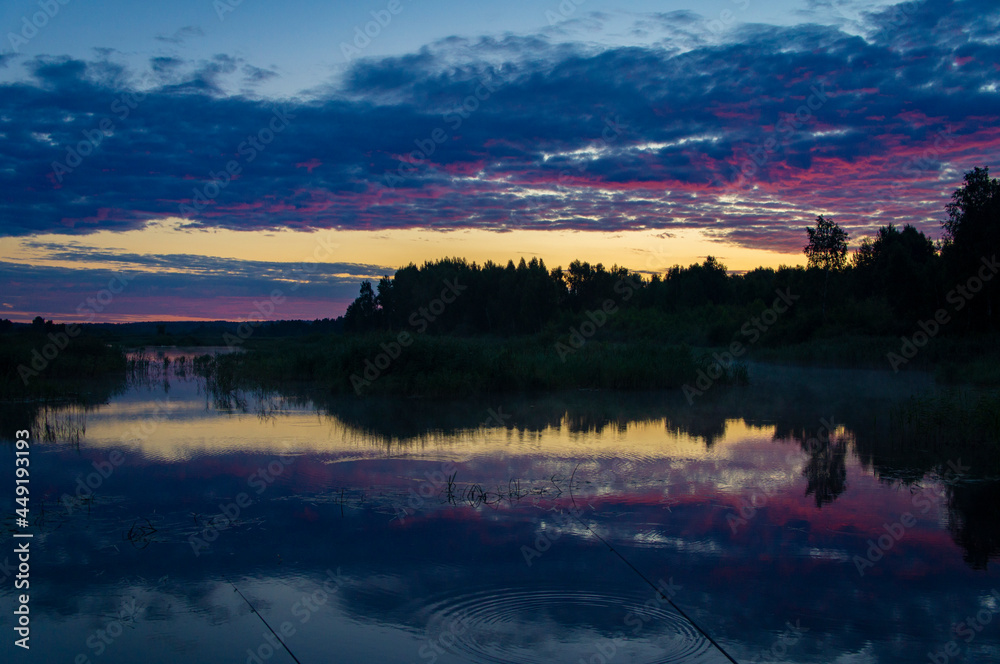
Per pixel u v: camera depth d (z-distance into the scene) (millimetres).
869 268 50750
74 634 5395
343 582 6309
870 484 9664
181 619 5625
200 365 31859
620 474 10211
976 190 31828
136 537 7562
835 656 4977
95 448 12320
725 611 5676
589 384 22250
